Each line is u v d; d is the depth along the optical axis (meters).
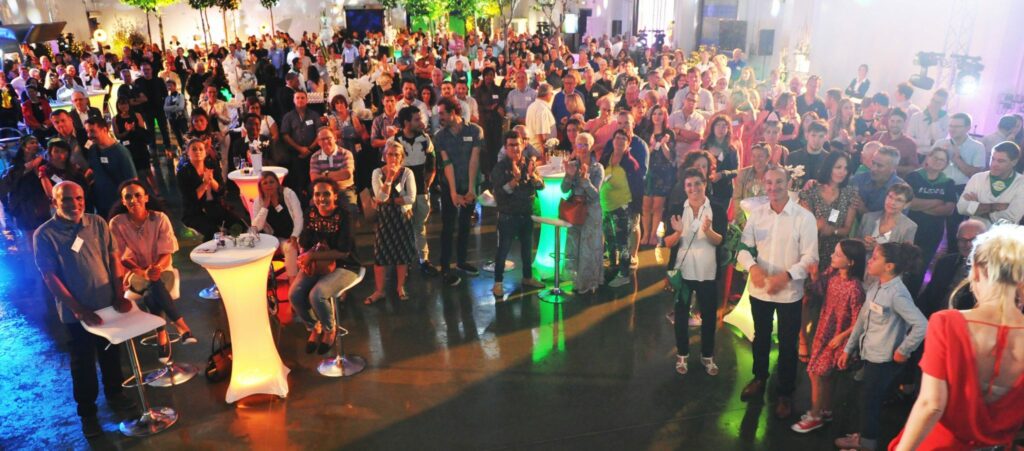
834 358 3.86
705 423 4.16
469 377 4.75
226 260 4.09
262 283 4.38
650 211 7.32
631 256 6.69
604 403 4.39
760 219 4.14
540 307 5.89
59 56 20.67
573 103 8.19
